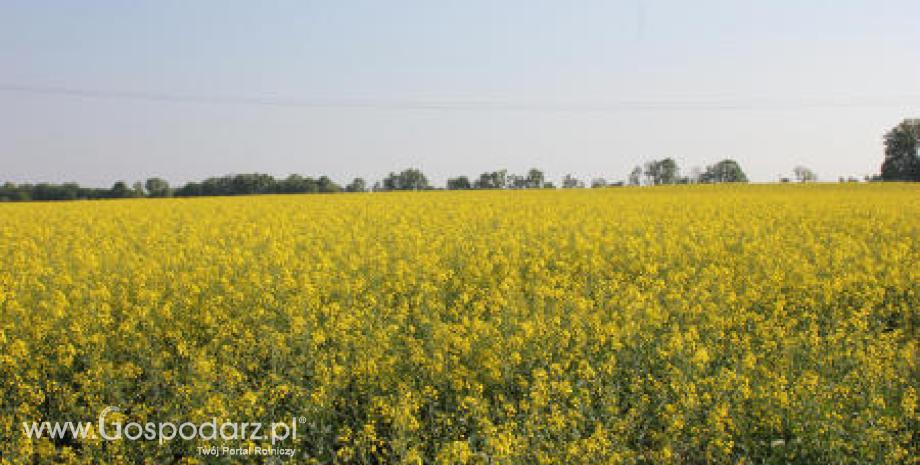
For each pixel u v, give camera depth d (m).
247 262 13.81
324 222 23.03
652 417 7.11
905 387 7.89
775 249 15.83
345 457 6.52
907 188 55.97
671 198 39.81
